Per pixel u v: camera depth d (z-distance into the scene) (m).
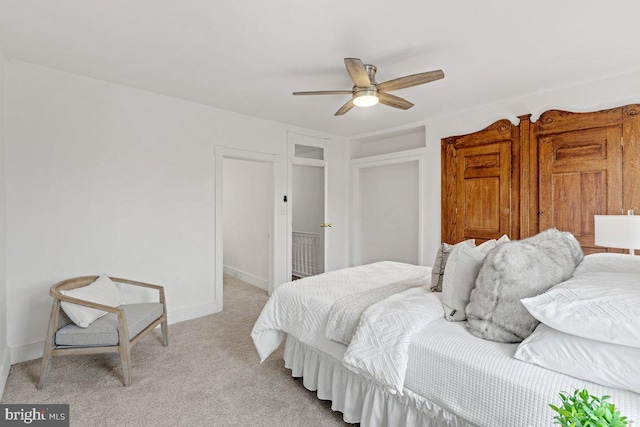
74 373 2.35
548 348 1.19
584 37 2.21
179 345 2.86
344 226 5.41
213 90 3.22
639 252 2.82
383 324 1.59
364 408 1.71
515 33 2.15
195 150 3.60
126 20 2.01
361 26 2.07
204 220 3.69
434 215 4.20
